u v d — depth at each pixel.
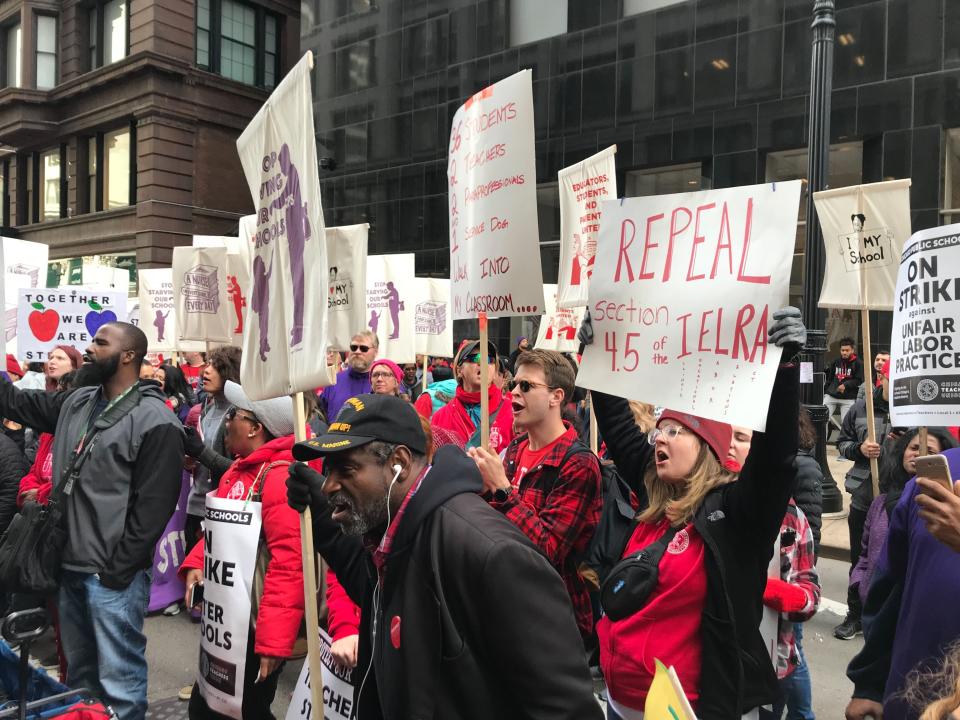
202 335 7.17
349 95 21.19
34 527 3.52
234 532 3.18
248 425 3.44
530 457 3.47
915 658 2.13
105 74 25.70
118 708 3.53
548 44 17.08
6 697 3.21
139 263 25.56
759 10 14.13
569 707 1.74
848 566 7.61
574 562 3.23
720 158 14.74
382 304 8.39
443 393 6.12
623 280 2.76
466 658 1.79
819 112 8.21
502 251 3.48
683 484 2.55
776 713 2.93
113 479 3.54
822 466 9.35
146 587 3.71
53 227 28.88
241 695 3.13
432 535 1.84
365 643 2.15
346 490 2.02
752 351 2.37
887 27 12.76
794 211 2.38
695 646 2.43
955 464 2.21
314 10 21.95
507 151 3.45
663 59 15.38
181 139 25.61
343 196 21.47
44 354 6.18
